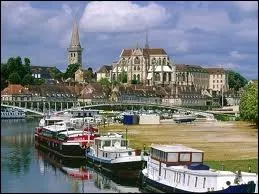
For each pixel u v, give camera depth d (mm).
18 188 80250
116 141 103562
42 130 139375
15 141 150125
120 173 92188
